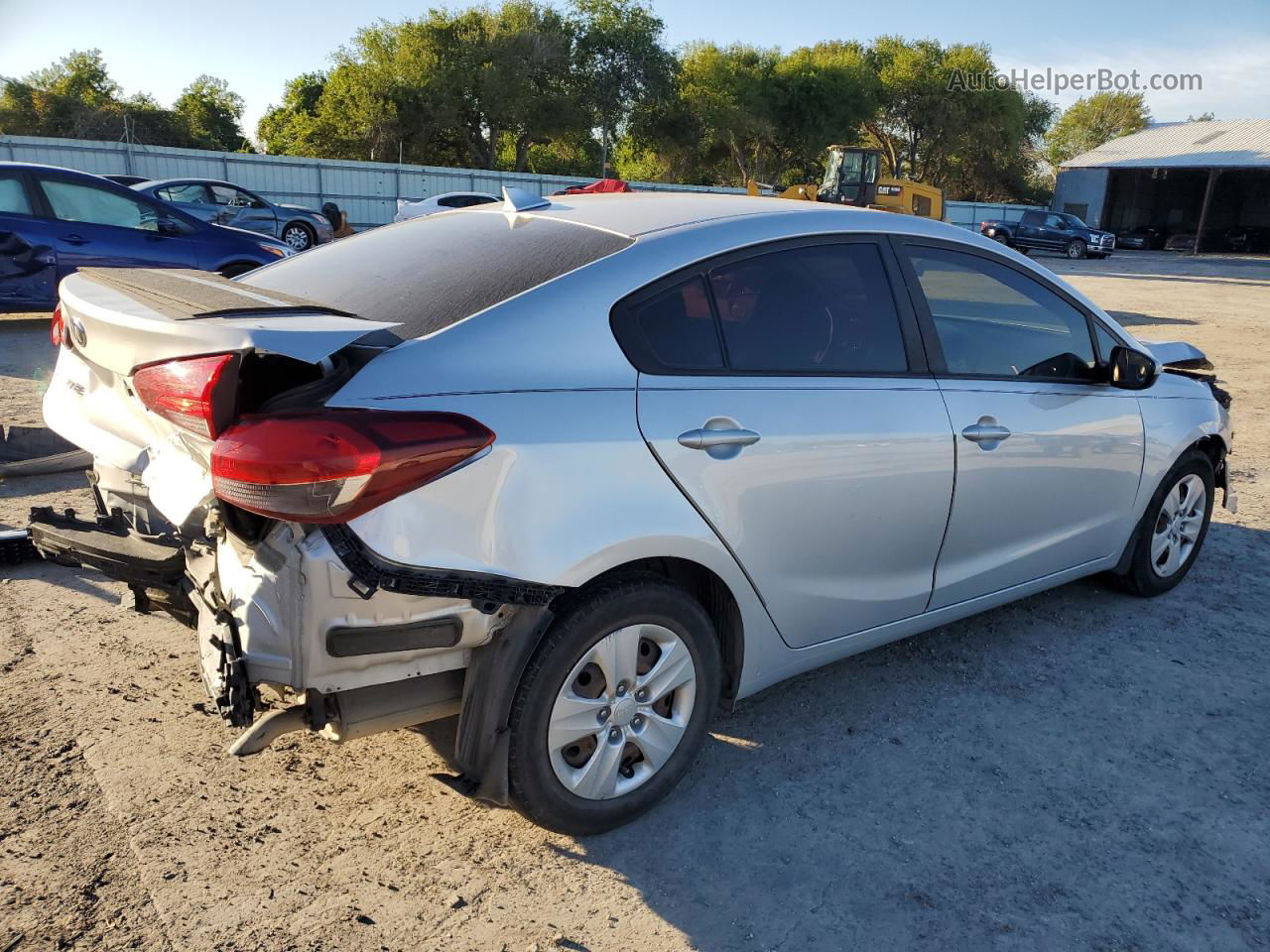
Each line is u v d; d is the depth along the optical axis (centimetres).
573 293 248
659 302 259
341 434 202
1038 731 325
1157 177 5478
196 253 1021
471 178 3738
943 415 311
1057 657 378
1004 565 352
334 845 254
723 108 5356
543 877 246
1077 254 3722
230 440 204
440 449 212
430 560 213
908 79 5688
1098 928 237
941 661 371
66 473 536
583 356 243
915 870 254
